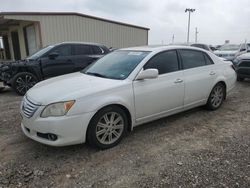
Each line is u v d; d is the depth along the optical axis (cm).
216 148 360
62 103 319
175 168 307
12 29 1891
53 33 1530
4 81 764
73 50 834
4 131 429
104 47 931
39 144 376
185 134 413
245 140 387
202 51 511
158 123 462
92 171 304
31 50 1644
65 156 340
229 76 557
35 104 330
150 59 411
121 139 379
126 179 287
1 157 337
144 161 326
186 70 461
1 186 275
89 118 333
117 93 359
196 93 482
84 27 1667
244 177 286
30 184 279
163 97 418
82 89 342
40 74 759
